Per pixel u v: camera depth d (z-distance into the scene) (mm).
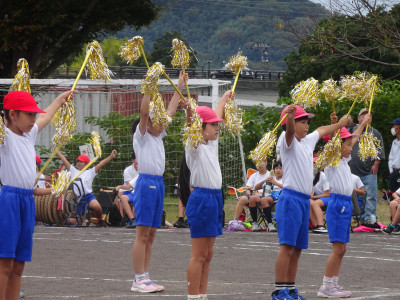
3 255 6977
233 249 13805
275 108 24859
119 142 22078
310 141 8562
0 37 27812
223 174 20938
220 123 8977
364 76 9484
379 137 17062
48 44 30688
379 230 16828
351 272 11250
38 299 8367
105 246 13922
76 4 29453
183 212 17688
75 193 17234
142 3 31859
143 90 8617
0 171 7121
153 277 10500
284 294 8211
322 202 16406
